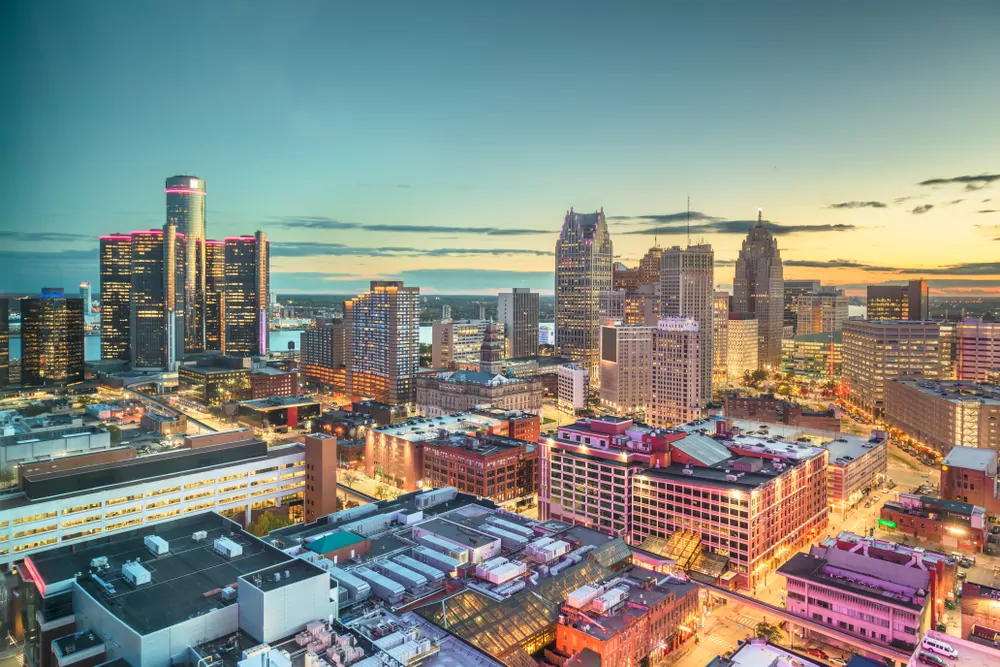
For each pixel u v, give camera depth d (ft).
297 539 611.06
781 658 479.41
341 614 490.08
